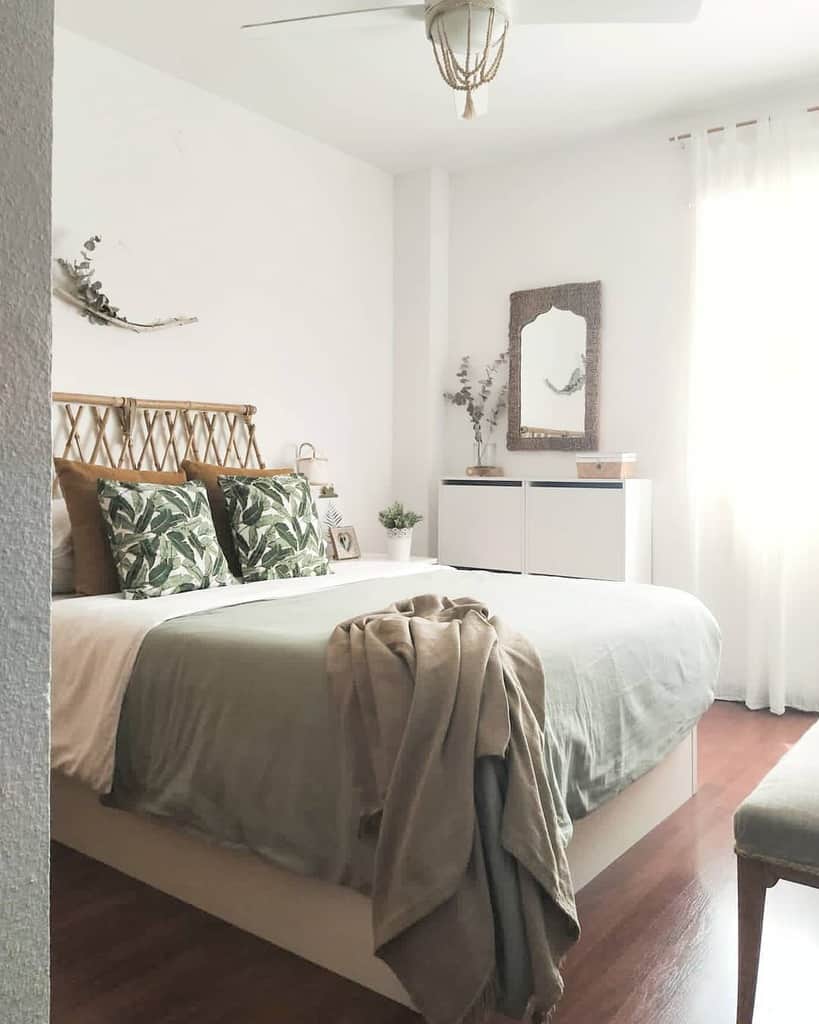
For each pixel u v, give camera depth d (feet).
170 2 10.41
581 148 14.96
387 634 6.35
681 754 9.19
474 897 5.11
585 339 14.85
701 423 13.56
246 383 13.65
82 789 7.95
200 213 12.86
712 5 10.40
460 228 16.34
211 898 6.90
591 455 13.89
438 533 15.49
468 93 8.48
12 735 1.90
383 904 5.27
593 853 7.49
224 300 13.26
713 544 13.61
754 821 5.16
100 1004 5.71
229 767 6.36
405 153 15.37
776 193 12.87
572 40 11.28
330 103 13.32
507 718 5.47
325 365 15.08
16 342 1.88
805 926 6.82
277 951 6.38
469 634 6.24
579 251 15.03
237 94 13.02
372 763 5.64
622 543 13.39
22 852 1.93
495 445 16.07
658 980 6.00
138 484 9.55
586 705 6.77
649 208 14.30
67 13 10.67
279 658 6.39
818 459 12.68
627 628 7.91
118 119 11.71
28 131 1.90
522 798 5.28
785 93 12.87
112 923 6.74
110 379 11.71
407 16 8.55
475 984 4.94
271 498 10.73
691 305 13.71
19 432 1.89
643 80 12.46
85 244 11.02
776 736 11.67
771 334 12.87
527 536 14.38
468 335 16.33
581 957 6.28
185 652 6.88
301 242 14.55
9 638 1.89
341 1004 5.73
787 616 12.92
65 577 9.48
